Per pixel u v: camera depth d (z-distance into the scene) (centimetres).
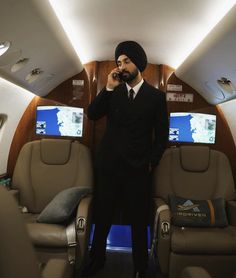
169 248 220
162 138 232
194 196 275
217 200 261
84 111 303
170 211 253
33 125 301
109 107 233
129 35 239
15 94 255
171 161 282
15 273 64
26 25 163
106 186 235
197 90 301
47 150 277
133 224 236
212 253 217
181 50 263
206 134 304
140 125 224
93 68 304
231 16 161
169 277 220
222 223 246
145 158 228
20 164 275
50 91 301
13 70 210
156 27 220
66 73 283
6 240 63
